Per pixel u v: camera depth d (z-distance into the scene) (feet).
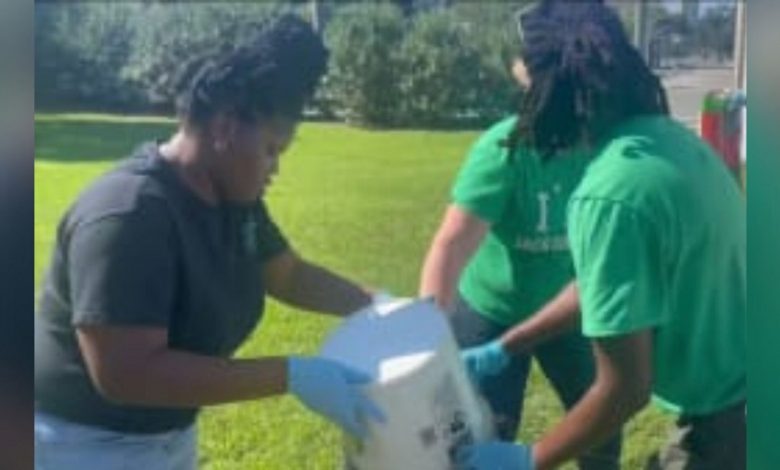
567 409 9.37
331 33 26.04
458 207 9.31
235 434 12.82
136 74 26.32
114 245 6.18
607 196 6.05
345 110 26.08
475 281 9.37
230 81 6.42
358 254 18.44
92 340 6.23
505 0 25.17
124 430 6.91
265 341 14.66
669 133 6.40
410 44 25.95
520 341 8.41
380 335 6.64
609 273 6.03
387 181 21.83
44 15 27.14
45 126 25.16
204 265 6.51
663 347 6.42
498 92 24.97
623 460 9.44
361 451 6.44
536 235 9.11
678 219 6.09
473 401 6.77
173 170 6.44
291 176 22.09
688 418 6.70
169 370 6.24
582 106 6.84
